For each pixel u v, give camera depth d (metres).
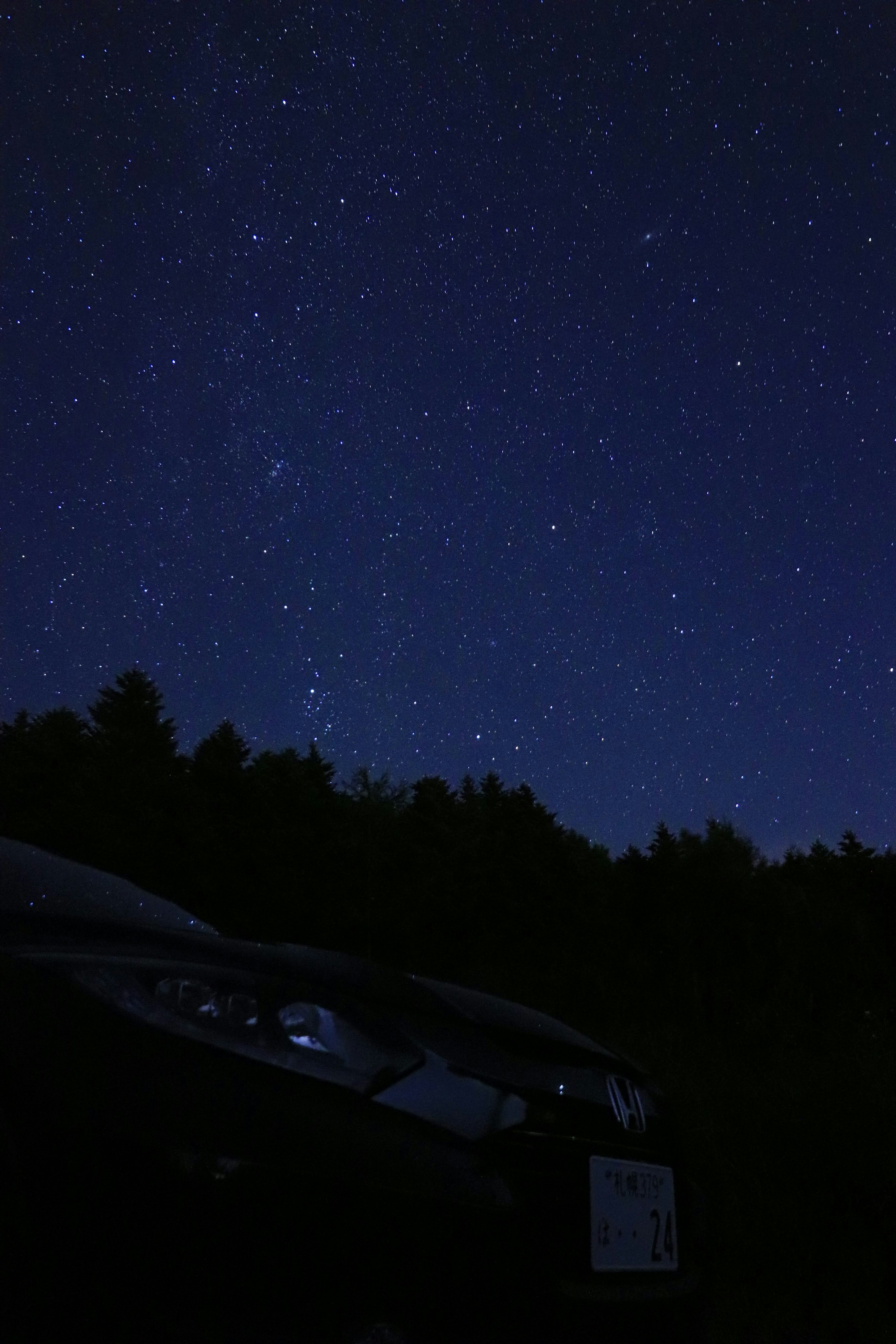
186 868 21.28
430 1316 1.44
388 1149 1.46
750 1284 3.41
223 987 1.53
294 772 26.47
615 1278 1.73
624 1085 1.96
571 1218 1.67
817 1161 3.87
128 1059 1.38
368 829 24.69
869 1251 3.60
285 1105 1.43
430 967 21.38
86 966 1.47
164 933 1.70
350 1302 1.38
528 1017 1.97
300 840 23.67
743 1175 3.69
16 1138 1.29
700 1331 1.93
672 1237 1.91
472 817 31.66
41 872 2.14
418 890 23.50
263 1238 1.34
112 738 28.02
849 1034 5.92
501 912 25.02
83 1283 1.26
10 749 22.39
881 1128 3.92
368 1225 1.40
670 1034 6.42
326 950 1.99
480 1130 1.60
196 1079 1.39
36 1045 1.35
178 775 25.91
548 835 28.56
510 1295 1.53
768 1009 8.41
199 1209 1.31
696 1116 3.88
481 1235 1.50
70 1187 1.28
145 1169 1.30
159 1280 1.29
